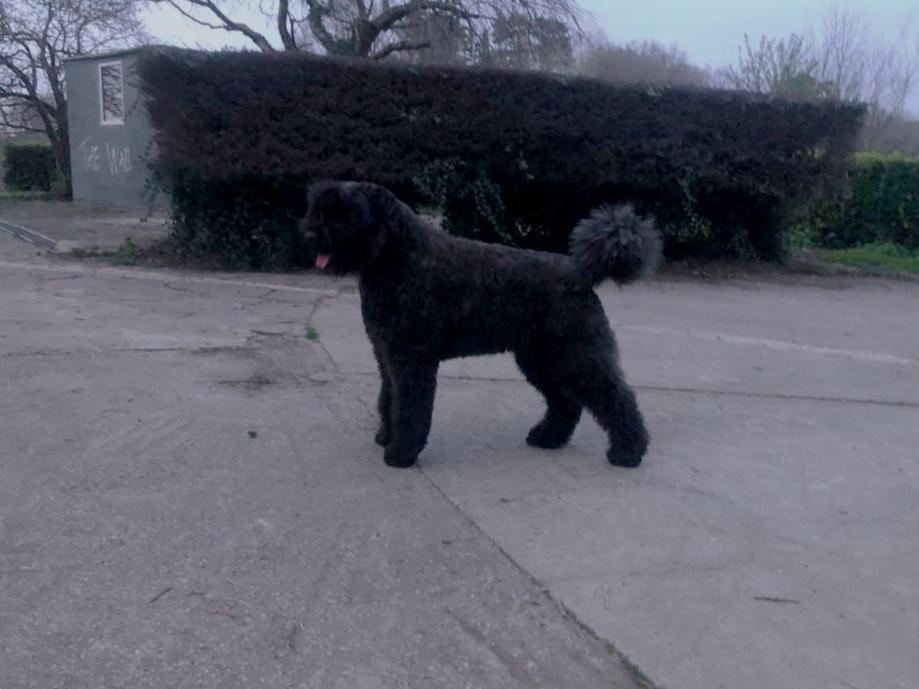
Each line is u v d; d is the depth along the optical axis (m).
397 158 4.91
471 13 7.91
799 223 7.02
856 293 5.46
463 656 1.50
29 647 1.45
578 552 1.88
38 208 8.62
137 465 2.19
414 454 2.27
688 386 3.20
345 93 4.77
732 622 1.65
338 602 1.64
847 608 1.72
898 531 2.08
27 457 2.20
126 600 1.61
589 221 2.31
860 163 7.53
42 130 12.12
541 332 2.29
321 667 1.45
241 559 1.77
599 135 5.27
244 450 2.33
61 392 2.68
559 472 2.32
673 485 2.27
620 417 2.34
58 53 11.14
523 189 5.47
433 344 2.21
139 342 3.30
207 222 4.99
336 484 2.15
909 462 2.55
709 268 5.98
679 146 5.45
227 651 1.48
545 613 1.64
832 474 2.42
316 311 4.01
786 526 2.07
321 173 4.79
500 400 2.90
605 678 1.46
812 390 3.24
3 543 1.78
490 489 2.18
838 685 1.48
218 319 3.75
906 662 1.55
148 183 5.22
